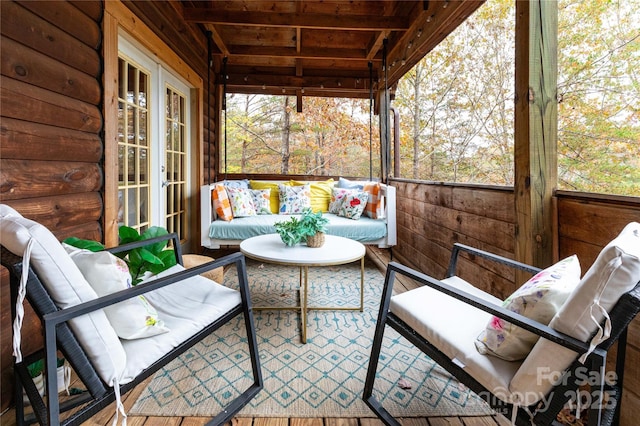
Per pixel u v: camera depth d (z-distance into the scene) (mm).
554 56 1395
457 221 2293
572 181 3062
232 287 2639
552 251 1392
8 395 1222
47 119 1396
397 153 4402
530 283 956
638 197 1024
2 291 1198
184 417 1202
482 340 974
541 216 1396
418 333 1144
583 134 2953
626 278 676
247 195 3633
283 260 1817
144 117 2557
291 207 3793
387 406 1281
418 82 6801
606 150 2777
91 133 1715
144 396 1311
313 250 2047
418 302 1251
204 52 3771
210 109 4055
